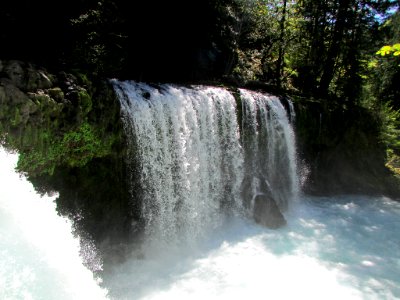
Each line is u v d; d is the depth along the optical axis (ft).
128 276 24.68
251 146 39.60
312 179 47.98
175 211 31.35
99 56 33.37
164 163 30.35
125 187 27.71
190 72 50.75
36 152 20.61
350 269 27.91
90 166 24.91
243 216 36.45
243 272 26.21
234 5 55.42
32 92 20.29
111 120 25.64
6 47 27.61
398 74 76.95
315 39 64.75
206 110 34.55
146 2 43.19
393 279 26.84
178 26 48.24
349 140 51.37
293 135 44.88
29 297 14.02
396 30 69.26
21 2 28.66
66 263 17.62
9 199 18.02
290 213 39.96
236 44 56.39
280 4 65.16
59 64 27.89
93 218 25.48
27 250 15.62
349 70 66.18
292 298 23.29
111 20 36.11
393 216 41.14
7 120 18.80
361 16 63.00
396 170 55.62
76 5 32.35
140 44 43.98
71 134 22.76
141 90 29.53
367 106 67.51
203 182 34.30
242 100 38.40
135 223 28.55
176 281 24.56
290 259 28.71
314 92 64.54
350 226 37.35
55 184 22.57
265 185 39.04
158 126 29.63
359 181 50.55
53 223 19.85
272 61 66.90
